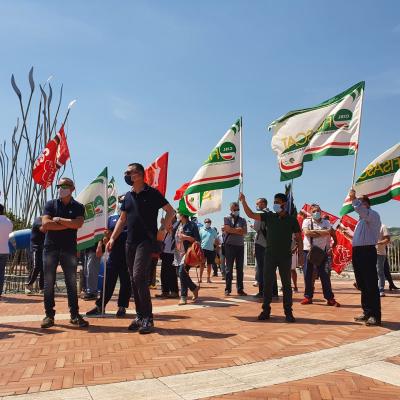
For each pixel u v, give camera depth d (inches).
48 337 212.5
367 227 237.6
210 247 519.8
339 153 289.3
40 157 376.8
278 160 293.9
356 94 292.4
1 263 339.0
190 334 217.5
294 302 333.1
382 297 363.6
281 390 136.3
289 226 257.1
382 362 164.6
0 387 140.7
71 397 130.9
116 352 183.8
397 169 269.7
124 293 274.1
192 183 303.6
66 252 237.5
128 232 227.1
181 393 134.0
